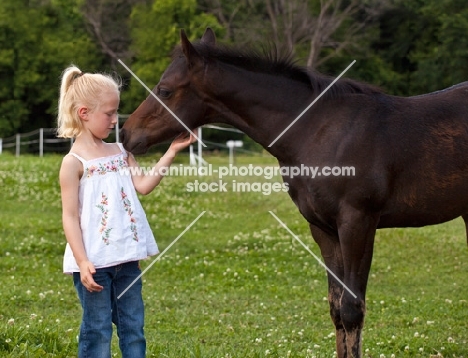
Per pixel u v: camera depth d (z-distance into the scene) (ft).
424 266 39.47
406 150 20.61
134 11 126.00
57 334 21.44
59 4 142.92
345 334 20.81
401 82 127.03
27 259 38.68
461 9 124.36
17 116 131.75
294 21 120.37
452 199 21.03
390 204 20.76
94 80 16.94
